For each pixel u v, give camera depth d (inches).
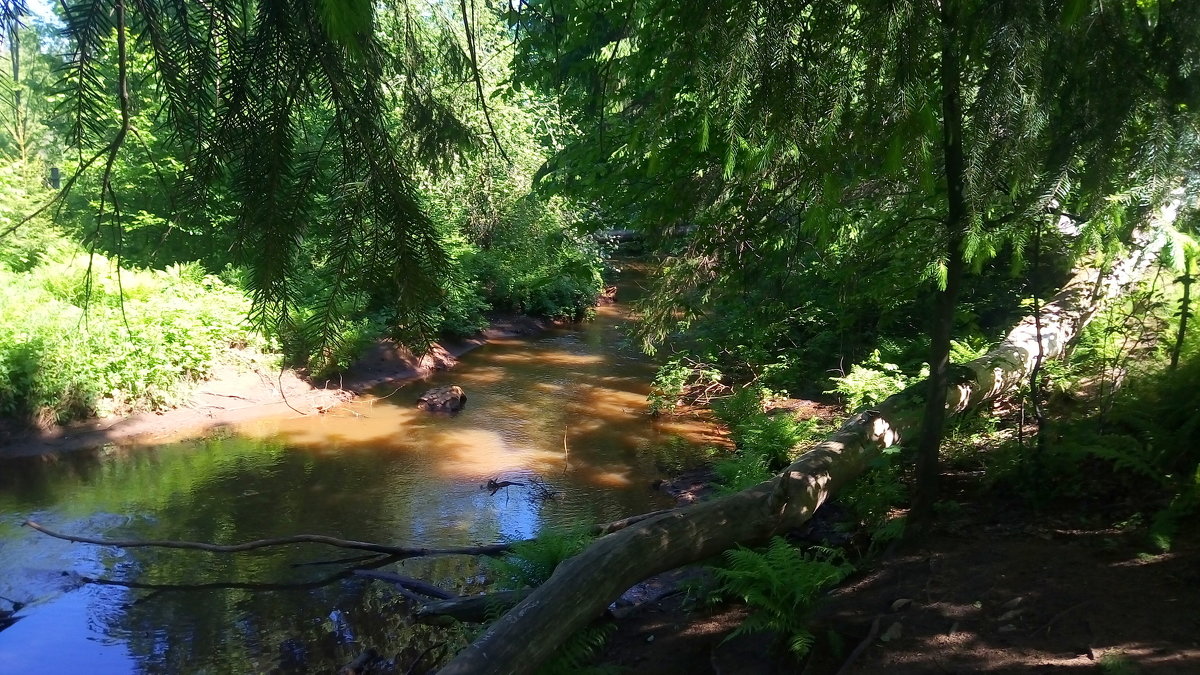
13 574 221.6
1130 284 272.2
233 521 266.8
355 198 75.6
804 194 101.8
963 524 172.6
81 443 343.3
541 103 552.4
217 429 376.2
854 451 195.3
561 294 730.2
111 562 233.0
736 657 145.8
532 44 209.5
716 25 84.1
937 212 165.2
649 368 553.6
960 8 92.3
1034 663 117.6
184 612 204.2
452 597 208.7
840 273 192.7
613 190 250.4
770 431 286.0
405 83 104.7
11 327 347.6
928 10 82.6
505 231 682.2
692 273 278.8
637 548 152.1
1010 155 96.4
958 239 125.7
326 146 76.3
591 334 694.5
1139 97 101.6
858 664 126.0
